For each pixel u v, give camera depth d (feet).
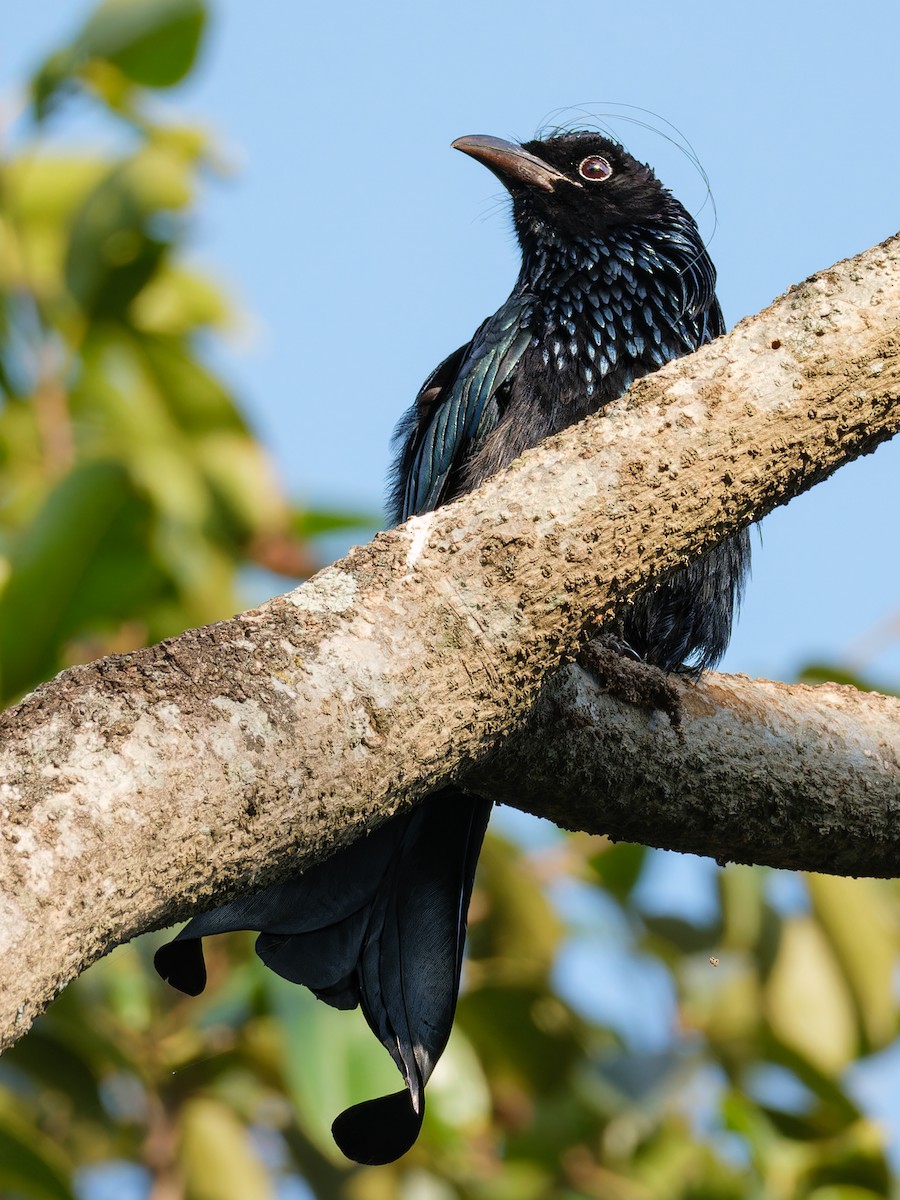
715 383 16.10
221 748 13.26
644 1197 27.04
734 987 29.04
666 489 15.80
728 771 20.33
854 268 16.66
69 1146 27.25
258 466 28.14
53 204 29.35
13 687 24.58
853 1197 27.96
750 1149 28.19
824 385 16.10
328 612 14.67
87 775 12.54
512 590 15.33
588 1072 28.04
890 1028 28.12
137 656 13.56
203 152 29.50
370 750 14.25
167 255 28.78
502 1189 27.12
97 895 12.18
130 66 28.17
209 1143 26.35
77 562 24.23
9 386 29.01
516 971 28.12
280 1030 25.16
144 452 27.37
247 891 13.82
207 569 26.63
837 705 21.68
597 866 30.01
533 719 18.95
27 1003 11.53
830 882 27.96
